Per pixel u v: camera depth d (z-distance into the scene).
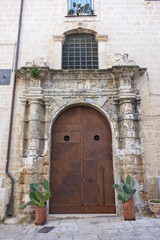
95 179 7.91
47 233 5.63
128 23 9.48
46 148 7.82
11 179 7.49
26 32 9.39
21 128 7.98
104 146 8.23
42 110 8.32
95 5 9.79
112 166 8.01
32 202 6.41
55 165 8.05
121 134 8.00
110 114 8.22
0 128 8.17
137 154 7.82
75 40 9.66
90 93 8.41
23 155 7.69
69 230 5.82
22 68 8.15
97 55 9.45
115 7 9.76
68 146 8.26
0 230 6.04
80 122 8.52
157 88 8.64
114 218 6.94
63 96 8.41
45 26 9.48
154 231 5.43
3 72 8.84
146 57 9.02
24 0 9.88
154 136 8.09
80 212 7.55
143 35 9.31
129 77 8.33
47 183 6.61
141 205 7.29
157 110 8.38
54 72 8.48
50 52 9.14
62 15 9.64
